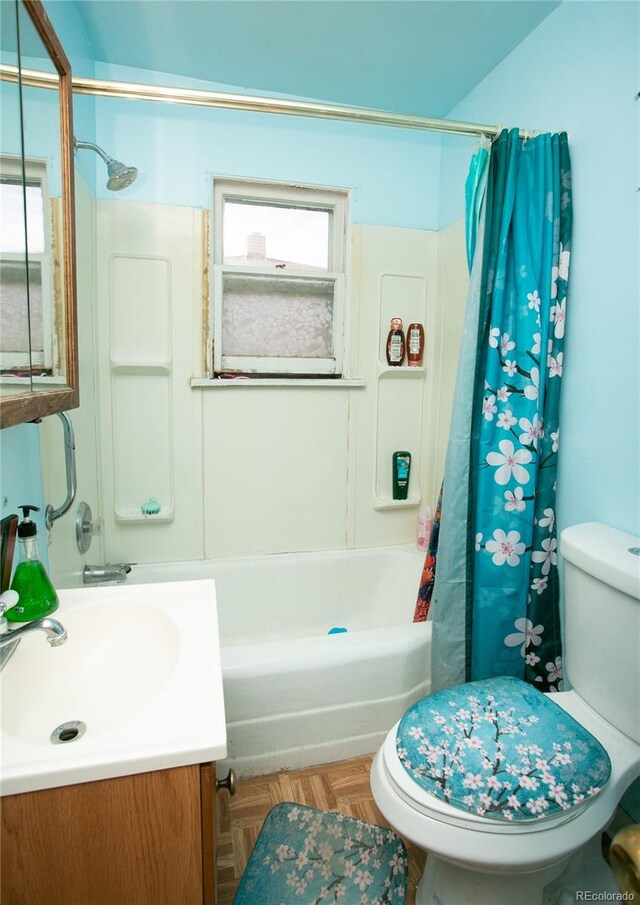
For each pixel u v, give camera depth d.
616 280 1.24
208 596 0.96
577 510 1.39
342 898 1.11
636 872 0.43
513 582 1.42
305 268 2.05
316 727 1.46
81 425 1.60
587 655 1.14
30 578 0.83
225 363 1.98
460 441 1.42
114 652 0.90
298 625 2.11
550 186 1.35
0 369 0.78
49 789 0.54
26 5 0.85
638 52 1.17
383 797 0.93
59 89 1.03
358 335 2.07
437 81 1.81
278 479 2.07
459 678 1.48
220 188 1.89
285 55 1.67
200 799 0.58
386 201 2.04
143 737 0.58
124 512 1.91
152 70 1.75
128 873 0.58
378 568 2.20
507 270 1.39
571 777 0.89
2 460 0.91
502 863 0.82
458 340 1.97
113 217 1.76
